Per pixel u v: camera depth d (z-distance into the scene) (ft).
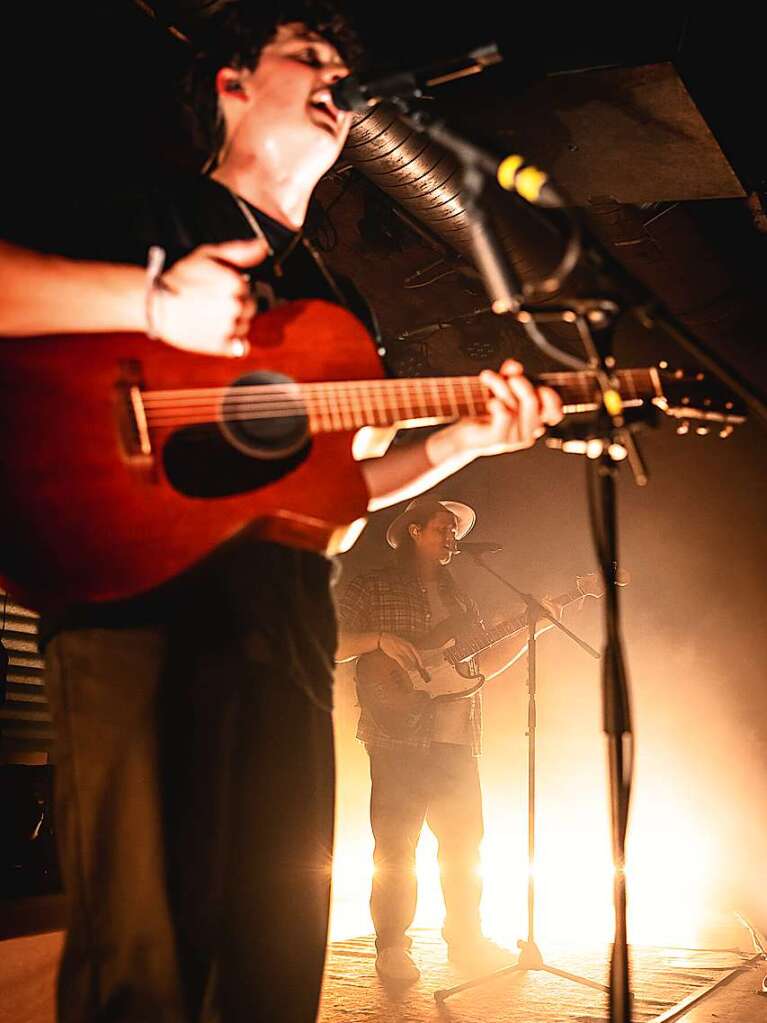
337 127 6.86
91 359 5.66
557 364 26.61
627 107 15.99
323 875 5.88
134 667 5.40
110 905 5.28
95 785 5.33
